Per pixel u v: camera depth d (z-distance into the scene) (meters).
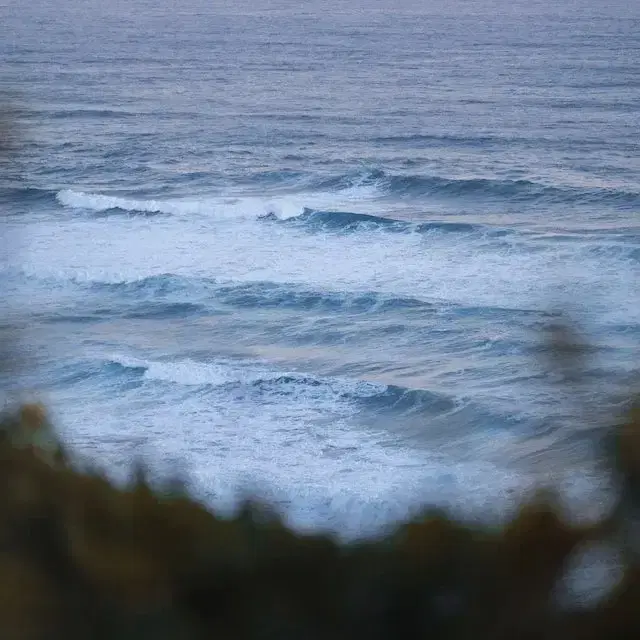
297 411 58.75
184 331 76.94
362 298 80.44
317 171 134.12
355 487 48.50
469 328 74.88
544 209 116.06
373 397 59.72
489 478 49.84
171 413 58.38
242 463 51.75
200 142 161.62
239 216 106.44
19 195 111.88
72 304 81.88
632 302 78.31
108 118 185.62
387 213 115.69
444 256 94.38
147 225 105.38
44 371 63.22
